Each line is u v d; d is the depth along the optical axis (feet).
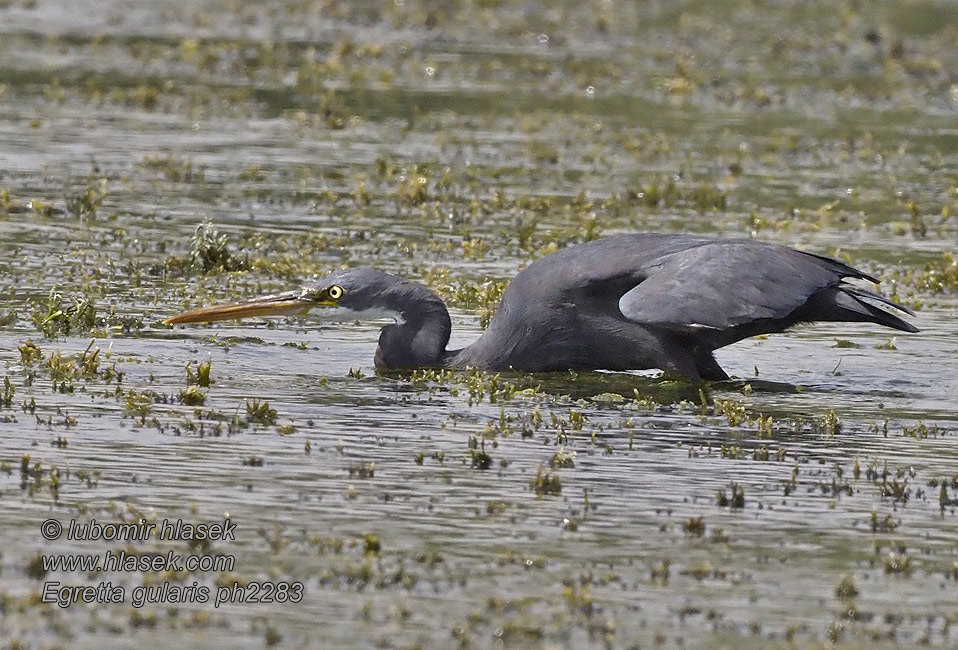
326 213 69.92
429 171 77.71
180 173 75.72
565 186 77.51
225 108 94.27
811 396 46.26
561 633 29.04
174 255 60.54
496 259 62.75
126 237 63.41
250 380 45.44
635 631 29.30
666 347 47.09
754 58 119.55
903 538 34.50
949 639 29.48
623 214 71.72
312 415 42.06
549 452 39.68
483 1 140.26
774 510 35.96
